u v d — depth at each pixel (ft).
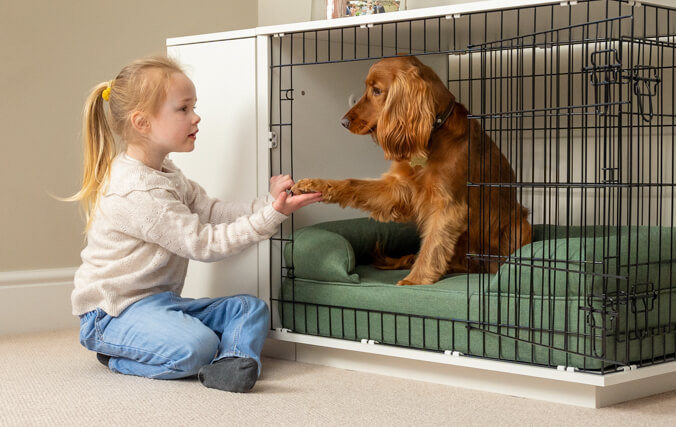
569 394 5.78
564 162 8.86
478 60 9.35
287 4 9.46
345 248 6.95
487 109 9.36
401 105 6.99
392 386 6.27
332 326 6.87
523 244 7.38
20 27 8.72
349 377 6.55
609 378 5.50
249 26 10.68
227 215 7.20
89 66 9.23
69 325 9.00
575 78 8.66
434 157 7.18
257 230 6.56
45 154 8.94
